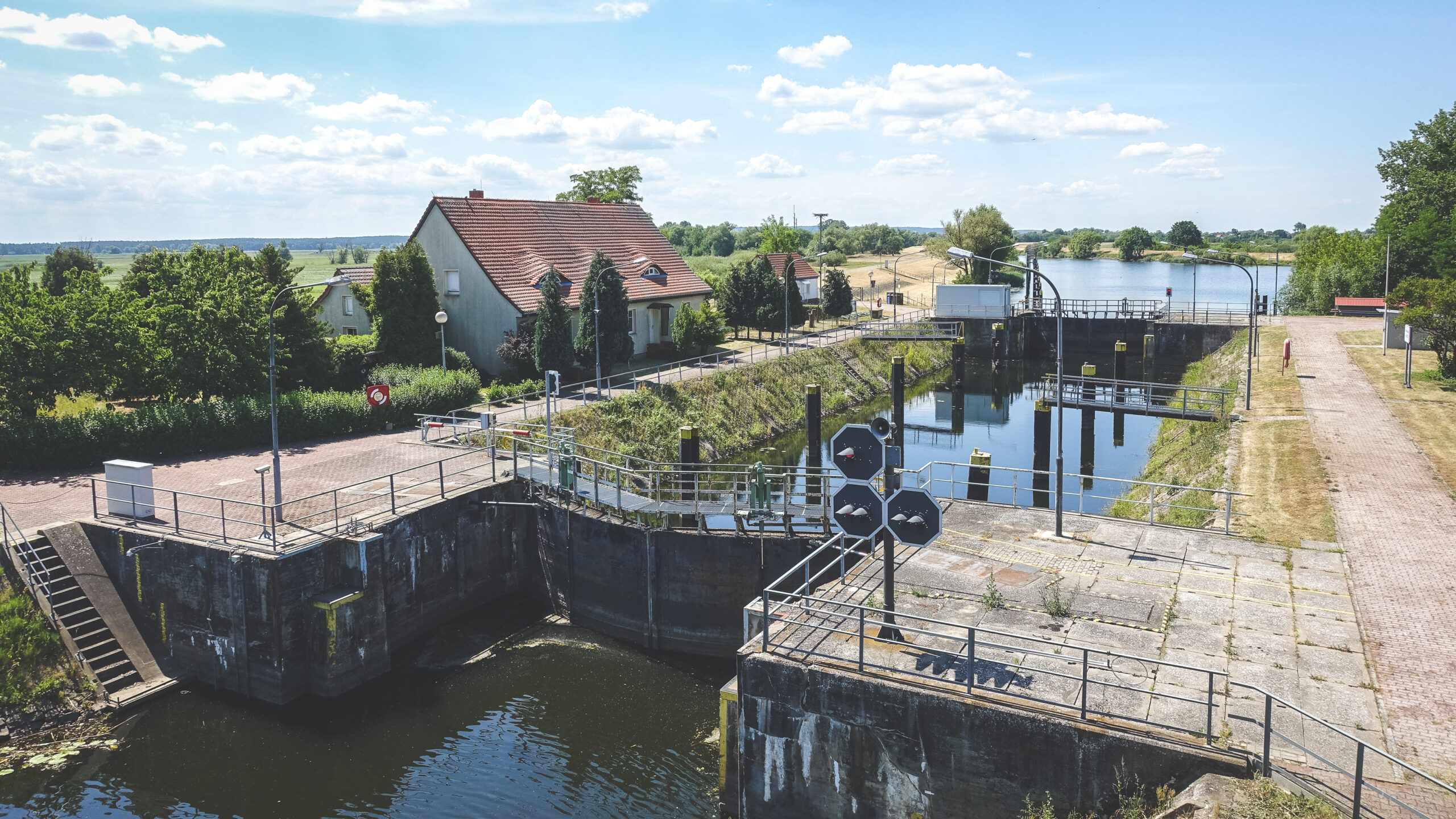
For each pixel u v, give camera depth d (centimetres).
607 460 3566
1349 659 1539
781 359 5459
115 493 2419
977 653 1552
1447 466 2703
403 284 4406
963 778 1392
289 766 1922
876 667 1494
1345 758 1262
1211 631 1642
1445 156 7738
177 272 4191
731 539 2400
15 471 2891
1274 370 4428
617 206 6272
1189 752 1240
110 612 2277
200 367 3466
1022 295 11269
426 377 3891
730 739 1661
